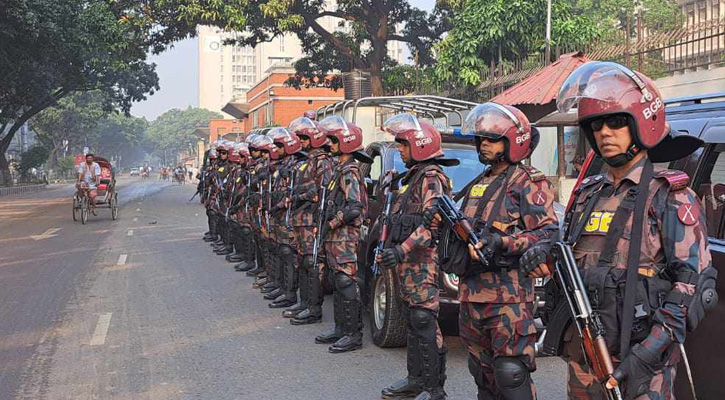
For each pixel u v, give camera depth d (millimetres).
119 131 132125
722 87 13359
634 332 2756
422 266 5039
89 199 21078
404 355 6562
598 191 2990
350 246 6621
